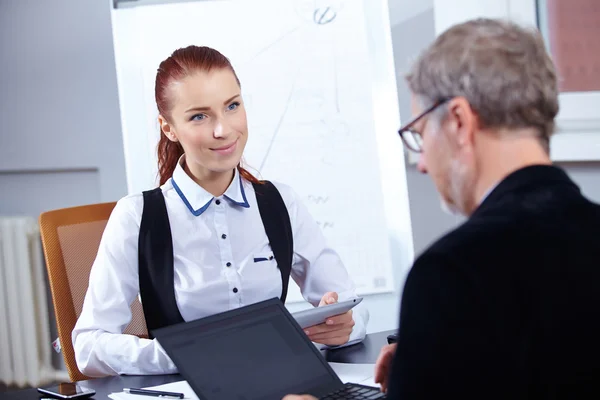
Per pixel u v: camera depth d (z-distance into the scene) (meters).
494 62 0.82
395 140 2.42
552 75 0.85
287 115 2.46
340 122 2.44
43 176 3.09
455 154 0.85
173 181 1.74
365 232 2.45
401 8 2.59
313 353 1.24
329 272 1.82
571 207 0.80
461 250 0.76
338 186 2.46
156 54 2.46
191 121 1.61
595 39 2.36
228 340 1.17
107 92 2.93
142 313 1.86
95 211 1.93
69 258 1.85
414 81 0.89
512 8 2.45
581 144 2.39
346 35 2.42
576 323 0.74
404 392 0.75
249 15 2.44
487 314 0.73
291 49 2.44
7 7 3.01
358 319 1.62
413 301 0.76
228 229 1.71
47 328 3.05
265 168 2.47
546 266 0.75
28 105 3.03
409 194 2.65
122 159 2.94
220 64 1.63
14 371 3.01
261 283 1.71
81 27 2.93
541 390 0.73
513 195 0.81
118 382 1.40
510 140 0.83
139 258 1.67
